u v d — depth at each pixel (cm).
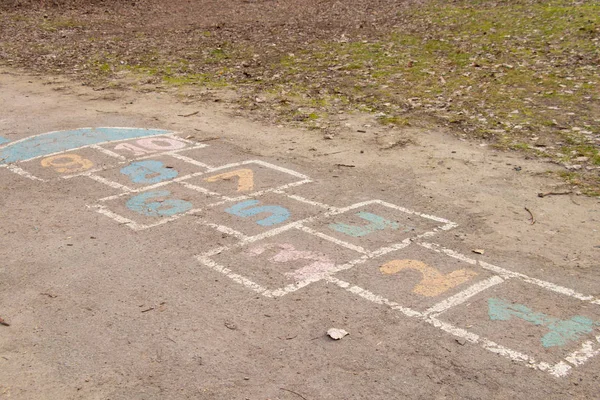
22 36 1694
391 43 1483
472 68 1252
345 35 1591
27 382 423
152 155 846
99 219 659
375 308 505
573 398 408
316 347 458
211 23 1822
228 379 425
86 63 1409
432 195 716
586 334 474
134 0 2147
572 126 928
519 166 795
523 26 1548
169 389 416
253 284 539
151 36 1681
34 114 1038
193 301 514
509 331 477
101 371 434
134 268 563
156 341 464
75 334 473
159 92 1170
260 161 823
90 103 1103
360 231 632
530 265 568
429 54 1375
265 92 1154
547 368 438
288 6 2023
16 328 481
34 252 592
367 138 909
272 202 699
